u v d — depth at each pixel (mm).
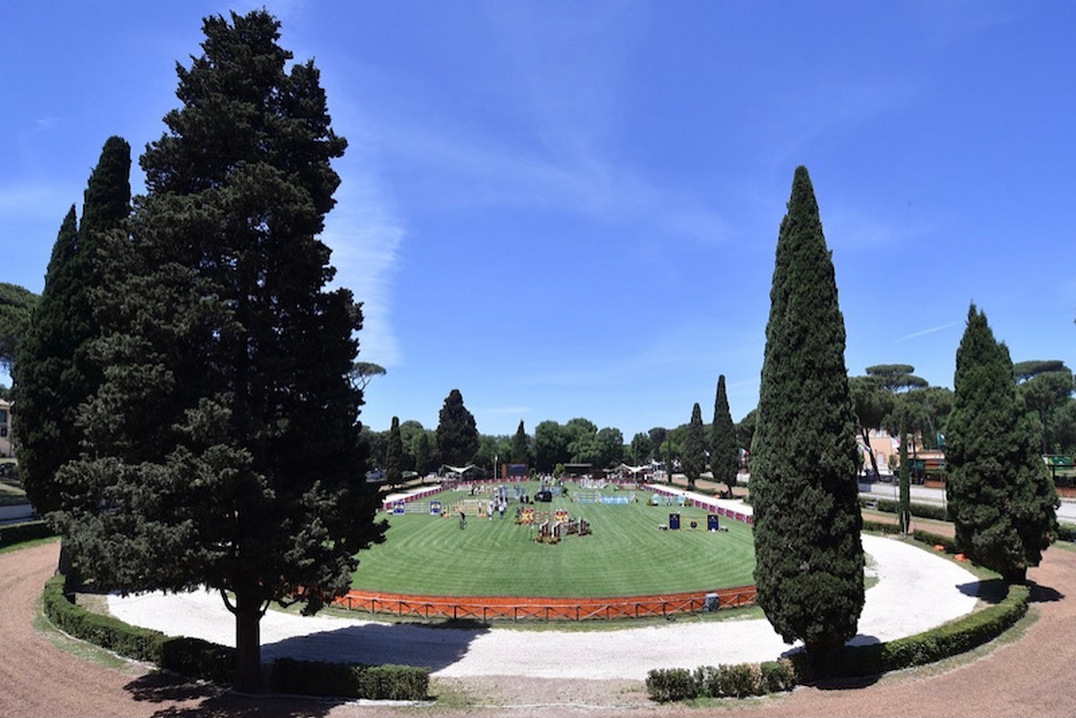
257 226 20734
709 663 22656
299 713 17906
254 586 19578
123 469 18281
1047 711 17203
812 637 20375
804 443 20781
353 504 21109
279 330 21000
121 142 32844
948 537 47656
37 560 38219
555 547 49094
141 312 18344
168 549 17203
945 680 19906
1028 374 116062
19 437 30109
